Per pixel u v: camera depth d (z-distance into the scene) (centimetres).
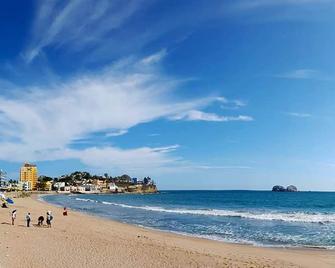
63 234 3198
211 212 6981
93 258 2145
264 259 2391
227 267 2075
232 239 3378
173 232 3869
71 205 9881
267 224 4625
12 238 2748
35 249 2339
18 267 1831
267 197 18425
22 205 7569
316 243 3155
